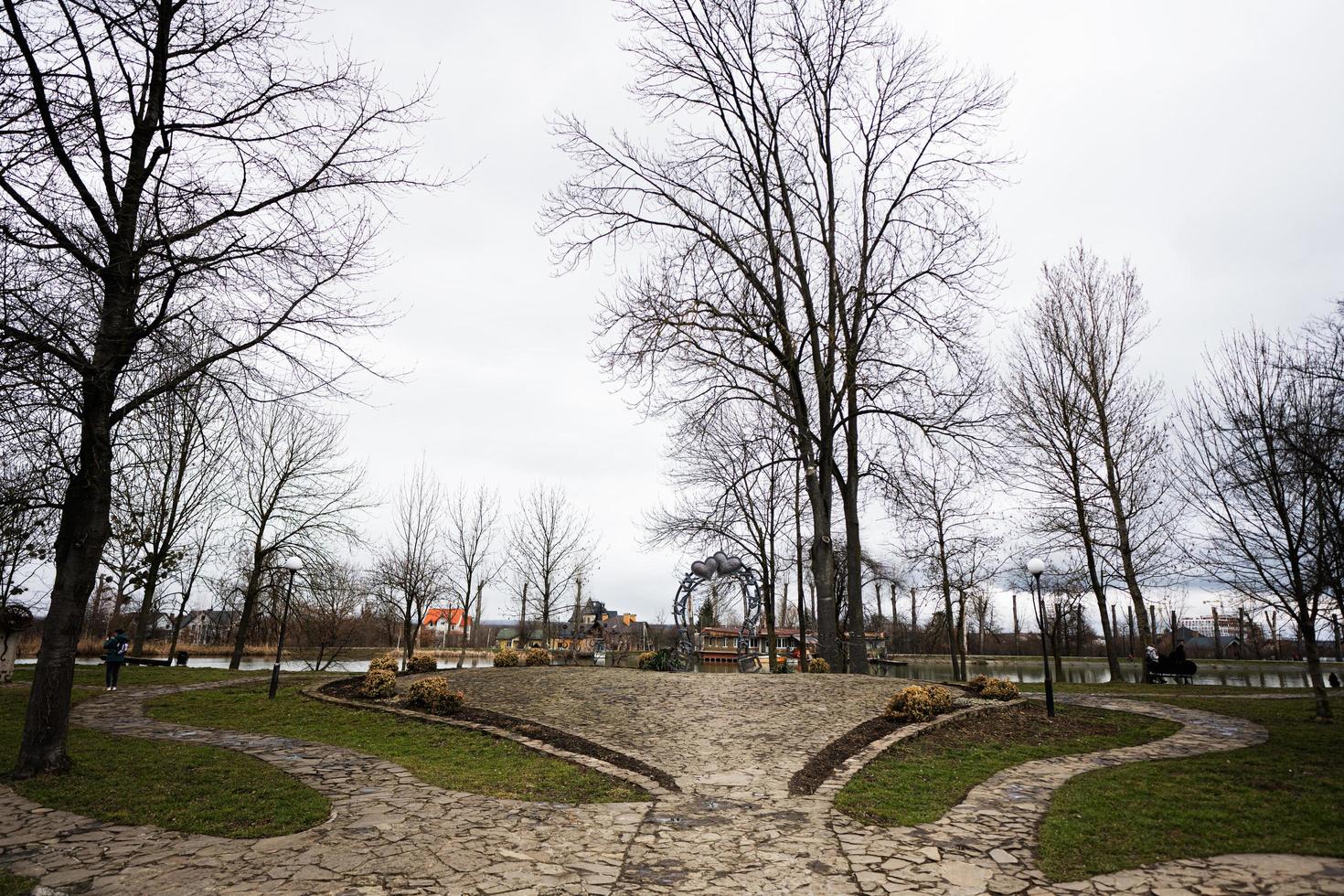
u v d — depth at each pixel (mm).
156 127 10039
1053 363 27391
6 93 7375
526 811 8453
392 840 7230
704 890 6113
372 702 15578
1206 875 6410
